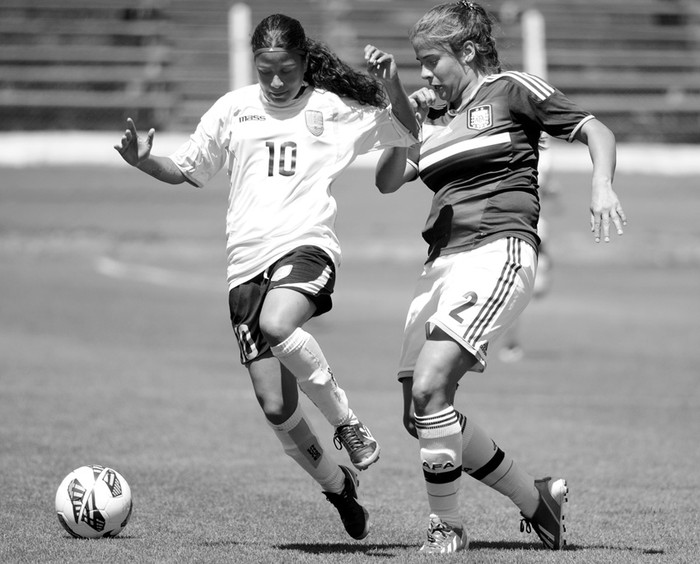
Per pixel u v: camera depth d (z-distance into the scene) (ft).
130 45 485.97
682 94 509.76
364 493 79.00
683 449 102.73
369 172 442.91
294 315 55.36
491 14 60.08
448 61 57.57
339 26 494.18
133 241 364.17
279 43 56.54
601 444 105.40
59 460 90.07
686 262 372.79
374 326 236.22
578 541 60.70
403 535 62.69
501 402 138.31
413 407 55.57
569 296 301.63
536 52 460.55
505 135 56.80
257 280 58.49
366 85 59.62
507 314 55.01
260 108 59.16
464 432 57.11
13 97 458.50
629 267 365.20
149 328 224.12
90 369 164.86
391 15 505.25
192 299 273.54
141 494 75.41
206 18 491.72
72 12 489.67
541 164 170.50
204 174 60.80
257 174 58.65
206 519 66.33
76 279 297.12
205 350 196.75
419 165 59.06
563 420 122.52
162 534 60.75
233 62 467.93
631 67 518.37
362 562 51.96
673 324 247.50
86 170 421.59
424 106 59.72
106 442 101.55
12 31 477.77
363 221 393.29
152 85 474.08
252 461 93.04
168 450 98.22
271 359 58.80
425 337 57.52
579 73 512.22
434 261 57.77
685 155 460.55
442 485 54.75
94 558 52.80
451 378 53.98
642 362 185.98
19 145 429.79
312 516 68.28
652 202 422.00
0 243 350.43
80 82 471.62
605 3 526.57
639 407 134.10
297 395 59.52
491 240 56.03
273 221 57.98
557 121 55.88
